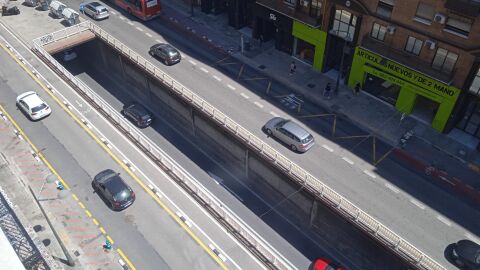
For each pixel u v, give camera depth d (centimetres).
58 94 4231
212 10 5903
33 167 3444
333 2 4153
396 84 4012
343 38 4328
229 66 4875
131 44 5191
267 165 3403
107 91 5119
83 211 3106
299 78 4678
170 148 4216
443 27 3438
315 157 3662
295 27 4688
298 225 3450
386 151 3753
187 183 3281
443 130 3881
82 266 2736
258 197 3706
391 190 3372
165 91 4338
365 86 4409
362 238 2894
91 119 3944
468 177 3497
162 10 5950
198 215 3064
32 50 4847
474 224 3108
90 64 5641
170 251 2842
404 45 3822
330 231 3152
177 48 5166
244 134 3562
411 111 4109
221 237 2923
